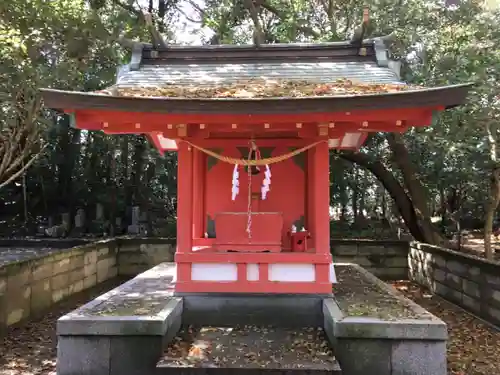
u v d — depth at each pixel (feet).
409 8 34.99
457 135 32.22
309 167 25.29
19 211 78.38
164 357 17.51
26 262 25.29
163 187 86.02
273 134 25.38
